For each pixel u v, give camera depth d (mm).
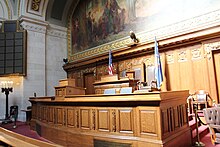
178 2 8336
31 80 11344
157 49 7910
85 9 12805
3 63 11039
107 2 11438
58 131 5426
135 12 9945
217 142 4125
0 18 11367
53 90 12422
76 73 12805
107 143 4066
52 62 12656
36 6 11859
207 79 7289
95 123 4402
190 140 4430
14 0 11945
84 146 4527
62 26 13516
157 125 3430
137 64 9508
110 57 10031
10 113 9969
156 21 9008
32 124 7824
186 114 4633
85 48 12438
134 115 3779
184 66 7980
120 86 7023
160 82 7457
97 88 7812
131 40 9820
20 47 11227
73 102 4934
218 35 7035
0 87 10930
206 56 7371
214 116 4137
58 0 12703
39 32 12000
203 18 7527
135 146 3658
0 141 2568
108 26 11211
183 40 7848
